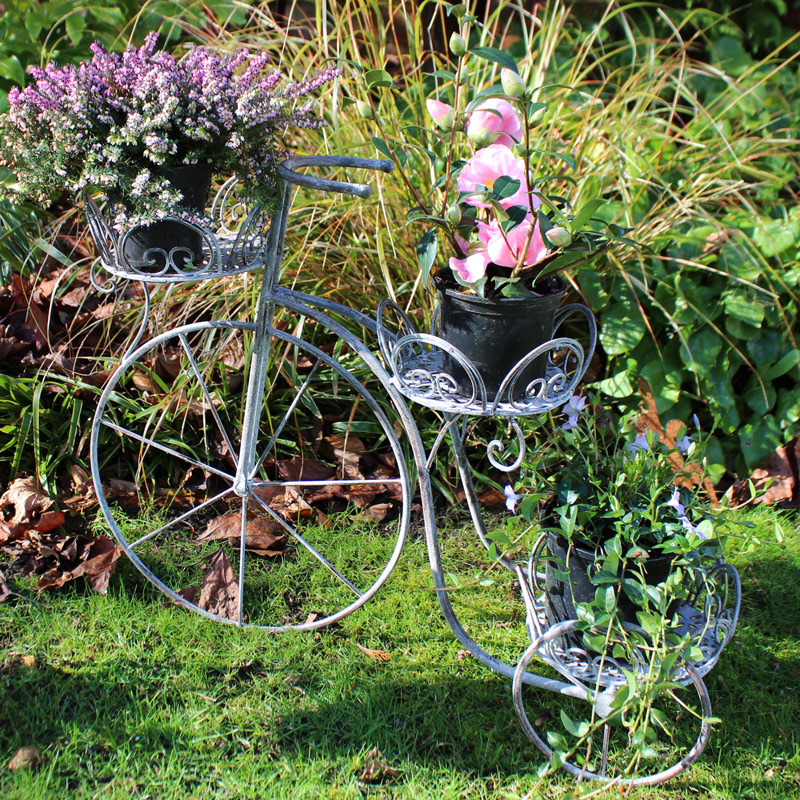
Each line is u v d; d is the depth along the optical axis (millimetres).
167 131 1402
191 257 1523
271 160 1487
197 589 1998
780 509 2336
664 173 2627
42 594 1928
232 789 1528
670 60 2834
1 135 1477
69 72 1426
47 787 1503
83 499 2186
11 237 2547
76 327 2453
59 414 2297
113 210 1456
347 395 2410
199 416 2307
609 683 1480
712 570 1565
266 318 1701
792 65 3348
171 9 2811
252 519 2195
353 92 2508
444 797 1525
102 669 1752
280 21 3250
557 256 1414
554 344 1403
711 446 2412
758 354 2406
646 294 2398
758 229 2451
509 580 2062
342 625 1922
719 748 1646
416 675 1790
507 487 1577
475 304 1398
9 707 1649
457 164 1510
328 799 1518
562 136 2641
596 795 1547
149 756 1578
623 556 1495
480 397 1473
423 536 2225
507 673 1663
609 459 1649
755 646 1907
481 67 2688
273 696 1725
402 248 2383
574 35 3297
